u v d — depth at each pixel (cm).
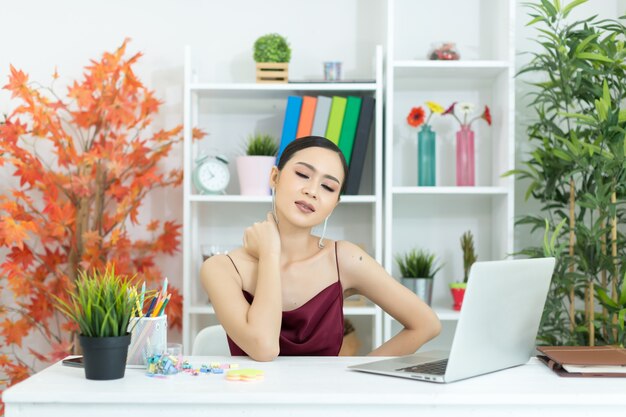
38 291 286
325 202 165
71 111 293
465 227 299
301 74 299
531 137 269
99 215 279
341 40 299
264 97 295
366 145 276
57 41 299
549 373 135
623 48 247
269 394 113
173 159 298
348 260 178
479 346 128
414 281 272
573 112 287
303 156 166
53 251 296
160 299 142
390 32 270
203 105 299
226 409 114
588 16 297
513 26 269
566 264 248
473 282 122
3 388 288
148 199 297
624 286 235
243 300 159
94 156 264
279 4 300
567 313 265
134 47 299
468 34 298
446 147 298
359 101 275
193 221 288
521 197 296
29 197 295
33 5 299
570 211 264
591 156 242
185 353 265
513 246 279
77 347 280
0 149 273
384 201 287
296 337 168
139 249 286
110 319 124
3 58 298
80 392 114
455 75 289
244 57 299
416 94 299
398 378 127
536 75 296
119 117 271
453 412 114
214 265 166
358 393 114
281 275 171
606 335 259
